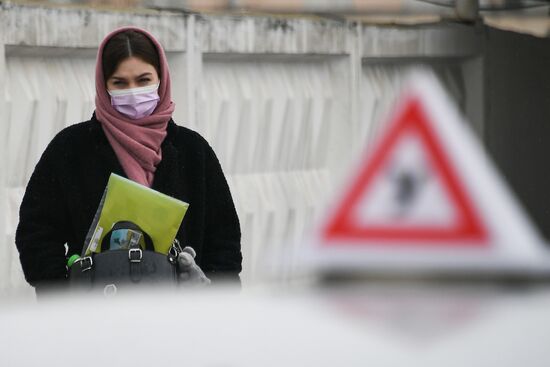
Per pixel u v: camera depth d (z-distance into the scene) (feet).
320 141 87.76
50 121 67.10
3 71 61.72
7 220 63.52
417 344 15.97
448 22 101.09
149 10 71.46
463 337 16.01
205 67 77.10
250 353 16.51
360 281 17.10
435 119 17.11
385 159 17.10
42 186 43.47
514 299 16.71
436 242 16.63
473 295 16.80
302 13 87.35
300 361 16.17
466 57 105.29
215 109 77.51
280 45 81.05
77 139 43.62
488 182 16.71
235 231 45.14
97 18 67.21
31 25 63.16
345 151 88.43
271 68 83.25
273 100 82.58
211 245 44.83
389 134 17.21
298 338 16.51
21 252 43.14
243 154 80.28
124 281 40.06
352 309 16.80
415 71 17.43
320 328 16.55
